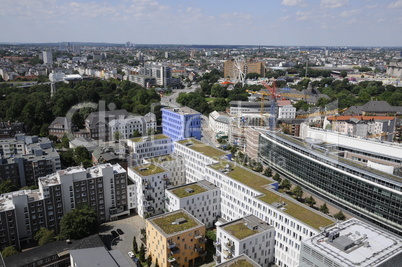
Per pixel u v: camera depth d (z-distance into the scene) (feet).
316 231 387.14
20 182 653.71
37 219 501.97
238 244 398.83
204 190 545.03
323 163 642.22
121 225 549.54
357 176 573.33
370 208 556.92
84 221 489.26
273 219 449.48
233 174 557.74
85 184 533.14
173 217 468.75
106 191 554.87
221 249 429.38
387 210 528.63
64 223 483.51
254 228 430.20
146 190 563.07
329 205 638.12
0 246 467.11
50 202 507.71
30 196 514.68
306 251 314.35
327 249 303.07
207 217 552.82
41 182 515.09
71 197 525.75
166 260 419.74
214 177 578.25
